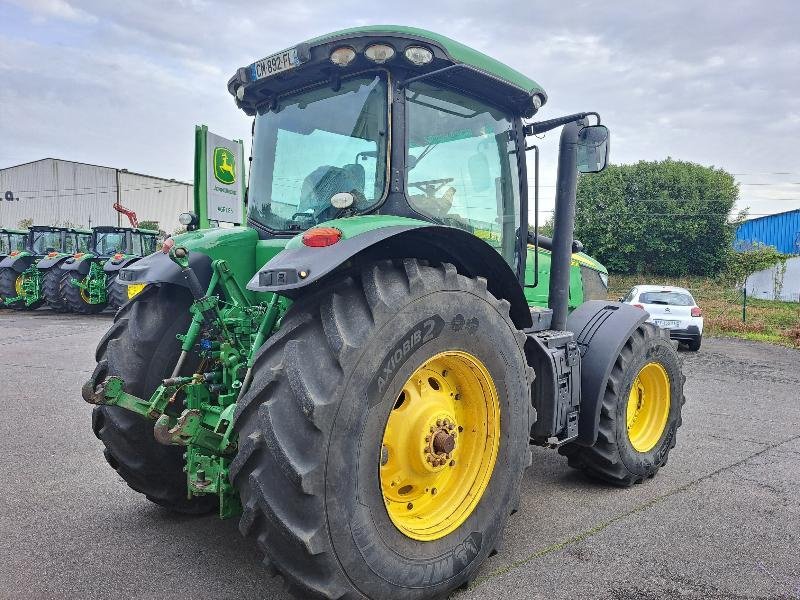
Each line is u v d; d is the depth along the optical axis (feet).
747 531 11.10
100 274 48.52
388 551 7.50
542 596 8.80
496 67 10.32
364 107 9.62
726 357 38.06
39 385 22.75
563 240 12.60
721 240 98.17
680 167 102.06
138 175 159.74
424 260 8.50
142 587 8.85
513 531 11.02
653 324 13.84
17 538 10.42
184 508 11.26
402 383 7.66
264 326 9.06
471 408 9.12
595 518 11.62
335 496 6.95
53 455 14.82
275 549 7.17
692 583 9.21
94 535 10.57
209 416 9.07
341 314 7.39
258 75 10.15
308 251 7.59
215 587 8.87
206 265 10.35
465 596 8.77
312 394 6.90
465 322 8.48
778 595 8.91
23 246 61.93
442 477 8.90
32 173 158.92
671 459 15.61
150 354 10.44
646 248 99.66
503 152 11.62
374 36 8.98
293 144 10.52
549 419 11.17
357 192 9.64
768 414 21.42
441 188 10.21
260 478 7.03
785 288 88.38
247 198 11.53
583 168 12.39
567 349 11.83
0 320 45.03
